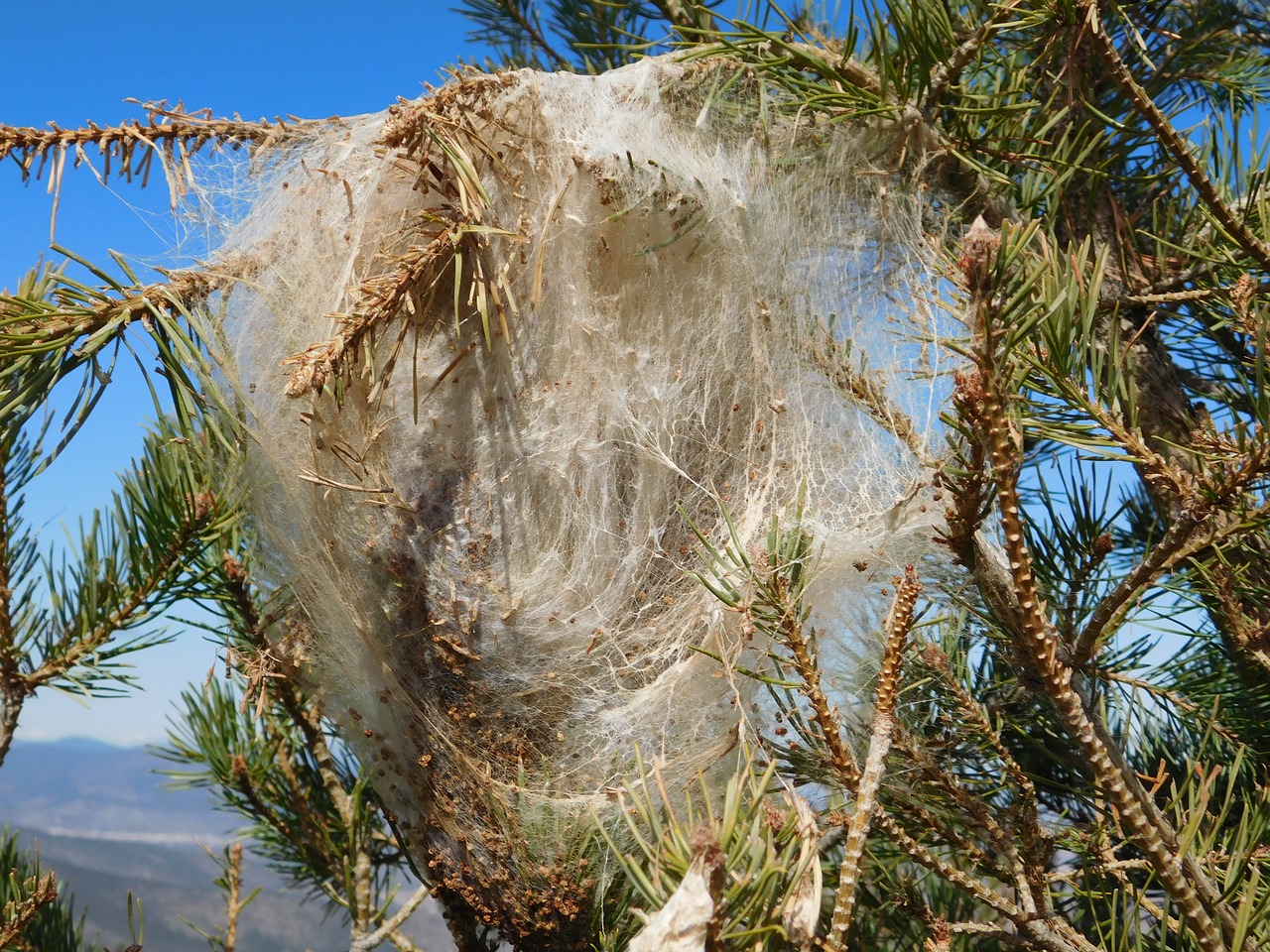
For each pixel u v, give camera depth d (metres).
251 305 0.46
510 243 0.45
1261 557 0.43
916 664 0.44
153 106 0.43
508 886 0.44
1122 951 0.37
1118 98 0.49
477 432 0.46
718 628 0.42
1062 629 0.40
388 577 0.46
